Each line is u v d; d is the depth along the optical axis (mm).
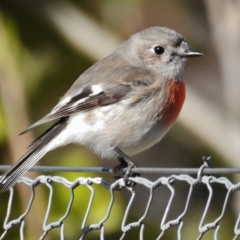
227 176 14820
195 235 14719
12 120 13555
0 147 13406
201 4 16469
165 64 11016
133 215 13359
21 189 12570
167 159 16312
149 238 13273
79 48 15297
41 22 15164
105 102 10609
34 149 10312
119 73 10891
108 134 10656
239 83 15539
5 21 14398
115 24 15750
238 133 15492
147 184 8367
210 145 15828
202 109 15852
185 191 15617
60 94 14742
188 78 16547
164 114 10781
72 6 15539
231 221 14828
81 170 9000
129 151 10859
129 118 10648
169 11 16109
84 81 10875
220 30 15664
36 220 12445
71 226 12312
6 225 8844
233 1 15602
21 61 14234
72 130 10539
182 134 16156
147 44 11133
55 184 12461
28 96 14328
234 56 15539
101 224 8445
